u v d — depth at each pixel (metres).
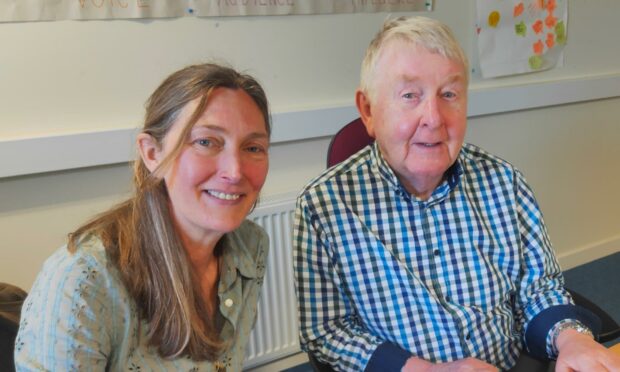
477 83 2.23
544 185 2.57
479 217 1.16
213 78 0.75
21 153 1.42
